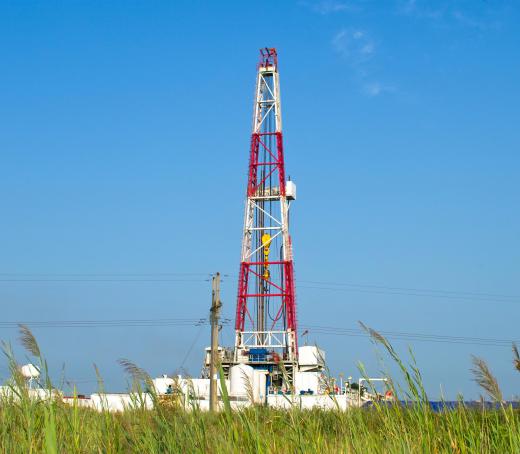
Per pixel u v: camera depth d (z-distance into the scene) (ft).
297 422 34.81
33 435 32.07
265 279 272.51
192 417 32.91
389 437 35.06
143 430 33.22
